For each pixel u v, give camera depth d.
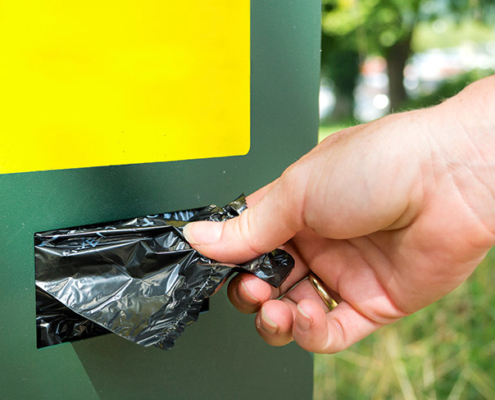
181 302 0.64
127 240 0.66
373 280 0.80
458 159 0.64
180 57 0.69
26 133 0.59
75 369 0.67
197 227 0.69
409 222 0.71
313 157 0.70
